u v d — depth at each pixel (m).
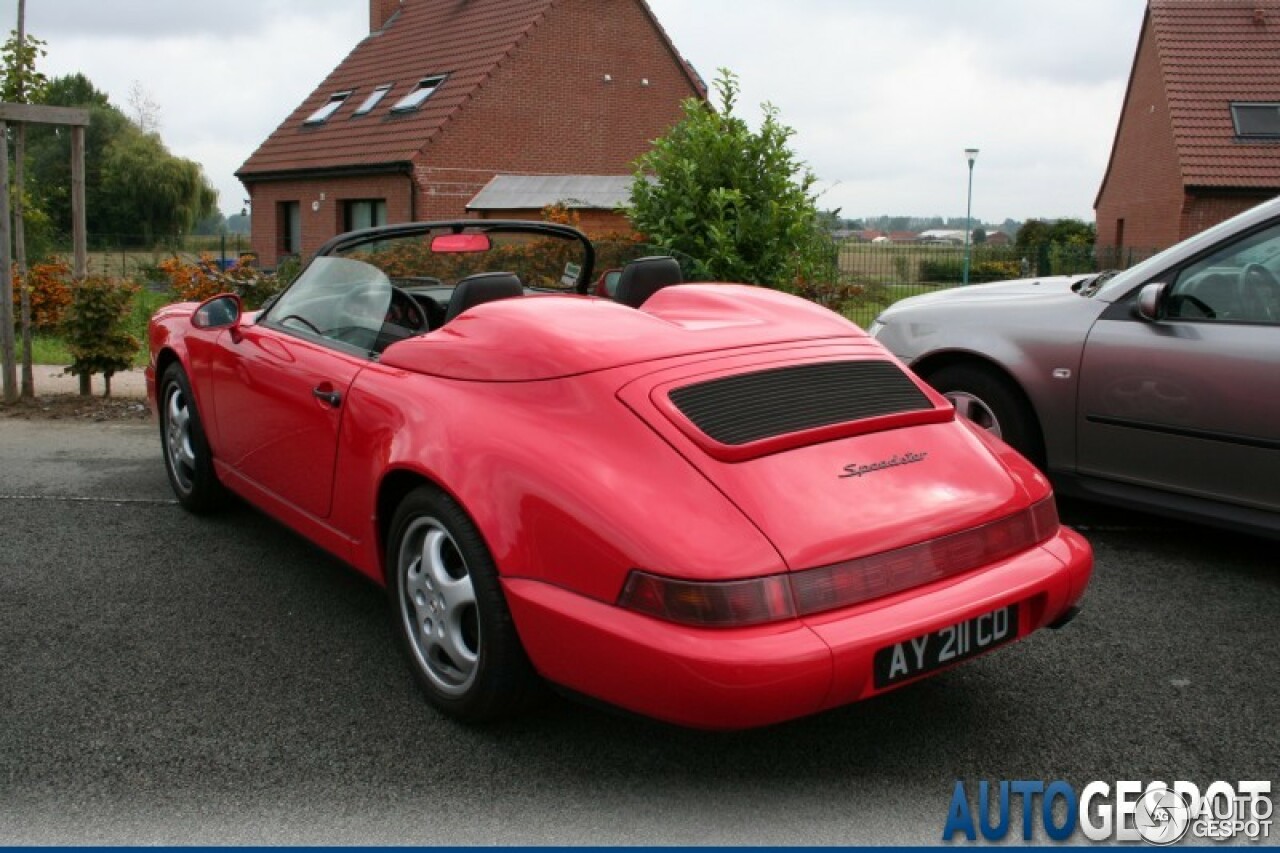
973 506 2.82
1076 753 3.01
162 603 4.06
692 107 9.06
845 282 12.96
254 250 32.47
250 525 5.04
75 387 9.23
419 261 4.06
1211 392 4.29
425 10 31.98
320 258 4.14
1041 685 3.42
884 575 2.58
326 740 3.03
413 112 27.30
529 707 2.99
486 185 26.50
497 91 26.56
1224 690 3.38
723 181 8.91
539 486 2.71
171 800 2.71
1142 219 29.45
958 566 2.73
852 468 2.77
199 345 4.73
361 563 3.55
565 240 4.46
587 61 27.95
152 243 40.25
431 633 3.12
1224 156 25.14
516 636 2.83
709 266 8.62
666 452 2.67
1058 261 20.38
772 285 8.82
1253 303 4.29
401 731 3.09
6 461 6.36
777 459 2.71
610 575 2.53
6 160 7.89
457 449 2.93
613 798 2.76
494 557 2.76
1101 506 5.53
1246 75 26.61
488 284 3.64
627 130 28.92
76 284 8.42
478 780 2.84
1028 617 2.86
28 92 9.70
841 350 3.30
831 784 2.84
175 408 5.10
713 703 2.40
